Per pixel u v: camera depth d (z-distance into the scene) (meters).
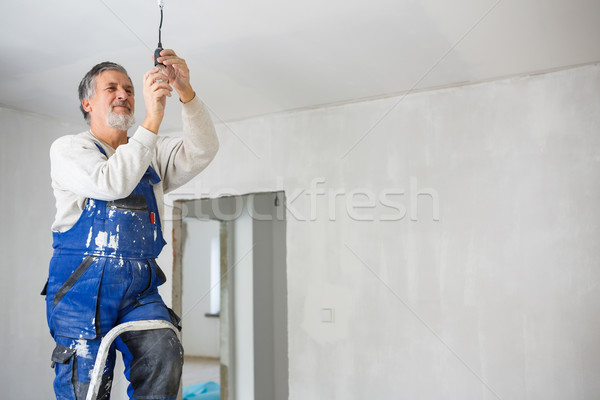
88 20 2.30
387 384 3.26
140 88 3.25
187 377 6.92
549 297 2.93
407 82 3.19
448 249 3.19
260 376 5.02
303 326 3.55
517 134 3.08
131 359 1.33
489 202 3.11
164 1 2.13
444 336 3.14
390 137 3.42
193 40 2.54
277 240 5.29
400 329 3.26
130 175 1.23
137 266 1.34
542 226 2.98
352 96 3.45
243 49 2.67
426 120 3.33
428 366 3.16
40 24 2.33
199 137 1.53
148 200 1.41
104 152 1.38
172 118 3.86
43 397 3.66
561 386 2.86
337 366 3.42
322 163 3.62
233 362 5.06
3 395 3.43
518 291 3.00
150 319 1.28
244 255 5.07
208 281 8.72
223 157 4.01
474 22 2.40
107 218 1.33
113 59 2.75
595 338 2.81
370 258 3.39
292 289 3.62
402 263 3.30
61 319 1.29
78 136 1.39
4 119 3.56
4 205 3.52
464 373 3.07
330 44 2.63
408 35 2.54
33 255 3.67
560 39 2.59
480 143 3.17
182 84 1.44
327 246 3.53
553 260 2.94
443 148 3.26
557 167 2.98
